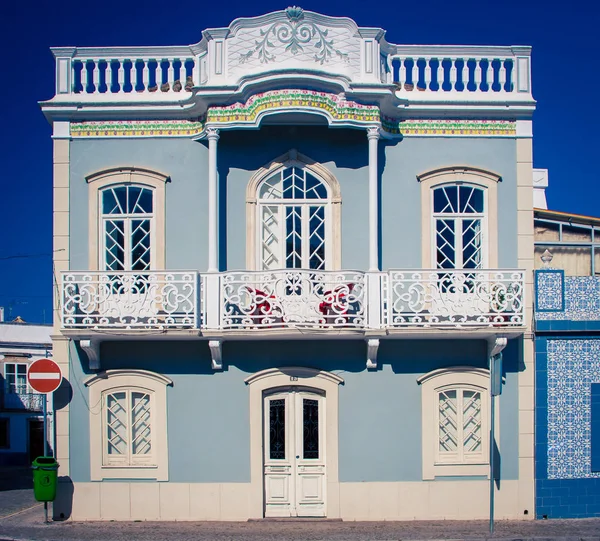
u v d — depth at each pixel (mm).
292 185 14219
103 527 13102
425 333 13195
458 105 14211
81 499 13695
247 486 13648
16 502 16328
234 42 13797
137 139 14258
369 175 13703
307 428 13859
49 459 13633
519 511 13727
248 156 14164
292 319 12930
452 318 13172
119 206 14273
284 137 14203
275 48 13750
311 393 13891
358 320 13250
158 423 13742
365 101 13656
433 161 14242
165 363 13828
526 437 13844
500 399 13875
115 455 13812
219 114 13656
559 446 13883
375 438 13742
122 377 13812
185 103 14062
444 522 13453
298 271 13000
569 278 14109
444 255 14195
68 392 13820
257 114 13531
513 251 14164
